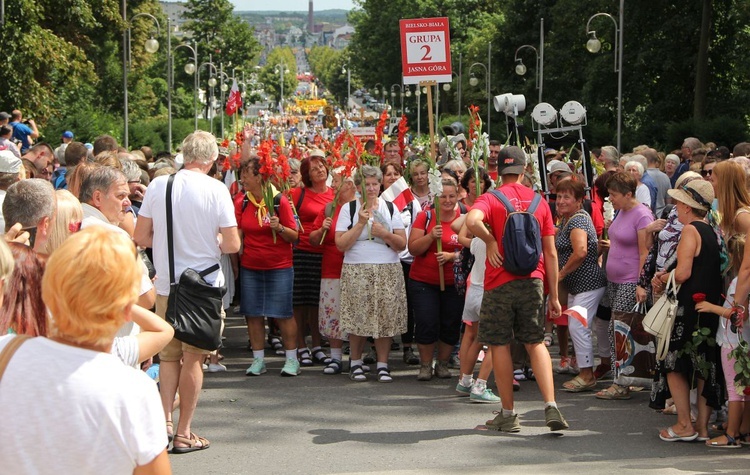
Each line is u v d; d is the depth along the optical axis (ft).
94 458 10.53
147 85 266.16
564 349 34.88
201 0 371.76
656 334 25.30
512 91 203.10
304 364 36.70
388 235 32.91
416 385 33.04
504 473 21.75
